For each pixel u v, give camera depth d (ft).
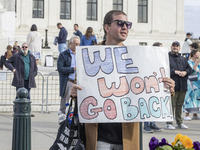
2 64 69.05
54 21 161.27
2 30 80.23
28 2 158.92
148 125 33.68
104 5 167.22
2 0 81.10
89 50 13.03
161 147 14.52
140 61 12.98
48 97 50.60
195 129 36.14
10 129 33.42
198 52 39.88
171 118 13.08
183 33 175.11
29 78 40.83
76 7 163.73
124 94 12.87
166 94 13.08
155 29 173.17
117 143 13.08
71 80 33.88
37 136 30.48
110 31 13.35
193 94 40.91
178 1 175.63
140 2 172.76
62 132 13.55
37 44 65.62
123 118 12.73
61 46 77.30
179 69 35.17
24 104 17.72
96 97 12.80
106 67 12.94
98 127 13.06
